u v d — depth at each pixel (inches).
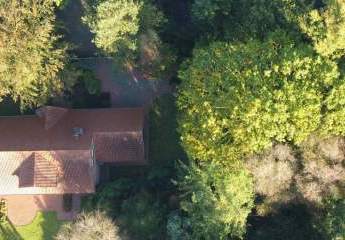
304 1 1338.6
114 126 1594.5
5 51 1430.9
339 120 1234.6
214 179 1344.7
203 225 1364.4
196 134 1389.0
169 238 1493.6
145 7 1432.1
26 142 1565.0
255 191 1373.0
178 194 1577.3
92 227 1444.4
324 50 1232.8
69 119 1622.8
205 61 1384.1
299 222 1467.8
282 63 1275.8
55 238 1641.2
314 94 1237.7
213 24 1471.5
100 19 1379.2
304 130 1240.8
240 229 1380.4
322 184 1264.8
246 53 1334.9
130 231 1513.3
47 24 1469.0
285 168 1272.1
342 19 1186.0
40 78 1521.9
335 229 1306.6
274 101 1246.3
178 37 1616.6
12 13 1430.9
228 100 1306.6
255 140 1261.1
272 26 1376.7
